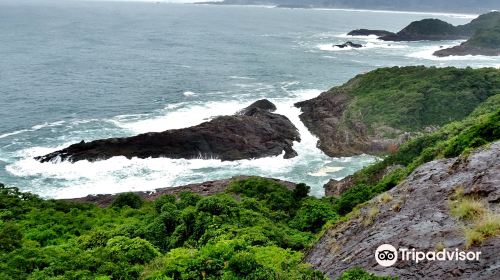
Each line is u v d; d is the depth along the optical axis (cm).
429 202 1428
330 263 1495
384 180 3766
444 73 8544
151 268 1992
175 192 5200
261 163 6431
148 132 6719
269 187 4600
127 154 6216
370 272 1189
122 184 5653
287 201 4066
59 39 18138
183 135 6506
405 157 4981
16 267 2120
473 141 2934
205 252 1808
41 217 3731
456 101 7512
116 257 2158
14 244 2742
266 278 1448
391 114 7338
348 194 3678
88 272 1992
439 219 1280
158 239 2747
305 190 4434
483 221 1098
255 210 3488
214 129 6738
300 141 7288
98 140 6294
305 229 3177
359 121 7381
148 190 5497
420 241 1209
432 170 1670
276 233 2575
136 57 14325
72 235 3219
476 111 6450
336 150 6875
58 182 5606
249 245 2070
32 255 2292
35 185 5503
